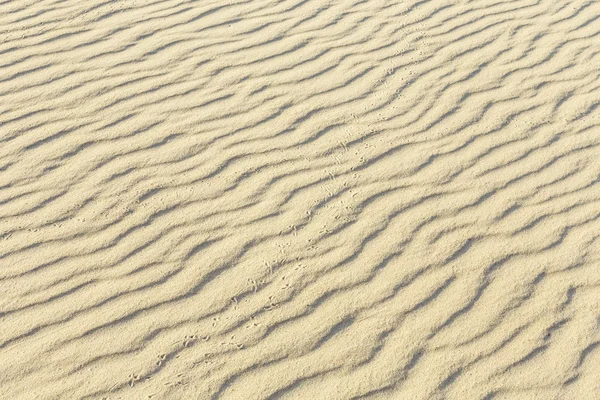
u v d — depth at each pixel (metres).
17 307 3.55
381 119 4.91
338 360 3.39
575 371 3.38
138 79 5.16
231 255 3.89
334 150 4.62
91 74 5.17
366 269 3.84
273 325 3.54
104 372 3.30
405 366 3.38
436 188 4.37
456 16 6.19
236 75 5.27
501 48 5.77
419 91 5.21
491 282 3.80
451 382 3.32
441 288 3.76
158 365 3.34
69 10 5.87
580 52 5.78
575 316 3.64
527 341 3.51
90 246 3.89
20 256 3.82
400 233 4.06
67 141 4.57
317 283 3.76
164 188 4.28
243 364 3.36
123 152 4.52
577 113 5.07
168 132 4.70
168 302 3.63
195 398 3.21
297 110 4.95
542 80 5.41
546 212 4.23
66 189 4.23
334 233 4.04
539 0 6.54
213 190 4.28
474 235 4.06
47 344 3.40
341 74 5.35
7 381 3.24
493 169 4.53
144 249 3.90
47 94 4.95
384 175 4.45
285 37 5.75
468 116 4.98
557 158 4.65
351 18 6.07
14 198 4.15
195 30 5.76
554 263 3.91
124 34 5.63
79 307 3.57
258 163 4.49
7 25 5.62
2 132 4.61
